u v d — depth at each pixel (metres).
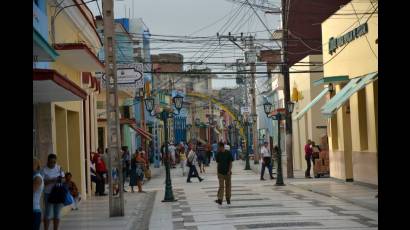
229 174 20.81
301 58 44.16
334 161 30.38
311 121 38.59
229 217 17.02
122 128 46.59
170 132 83.00
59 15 20.50
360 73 25.55
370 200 19.84
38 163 11.80
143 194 26.86
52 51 13.08
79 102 23.70
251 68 49.72
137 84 20.17
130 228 15.70
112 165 18.58
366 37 24.59
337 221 15.29
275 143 56.09
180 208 20.30
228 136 99.44
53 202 13.80
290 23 43.97
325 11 43.91
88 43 27.41
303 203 20.17
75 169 23.42
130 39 47.81
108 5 18.66
